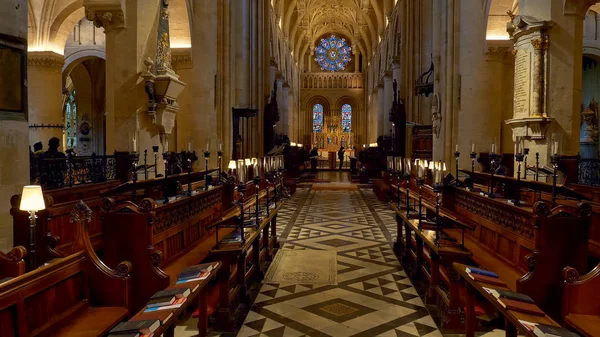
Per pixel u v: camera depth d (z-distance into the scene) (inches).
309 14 1659.7
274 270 299.1
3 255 134.0
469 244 273.0
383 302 238.1
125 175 337.1
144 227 175.0
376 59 1513.3
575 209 169.9
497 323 205.2
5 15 216.4
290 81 1579.7
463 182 378.9
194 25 540.1
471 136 525.7
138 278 173.8
